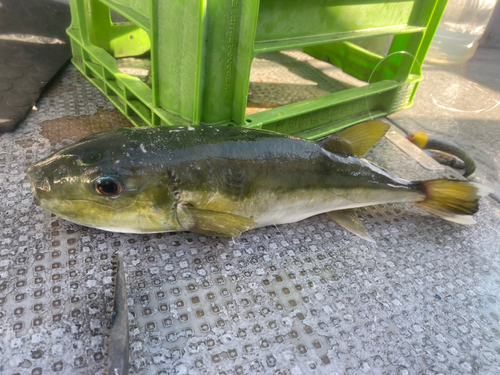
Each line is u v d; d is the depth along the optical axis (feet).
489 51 2.84
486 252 1.05
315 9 1.07
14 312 0.72
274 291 0.85
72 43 1.57
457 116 1.89
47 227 0.88
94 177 0.73
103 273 0.81
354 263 0.95
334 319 0.82
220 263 0.88
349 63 1.84
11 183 0.98
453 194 1.04
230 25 0.91
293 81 1.75
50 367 0.66
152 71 1.03
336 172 0.94
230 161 0.82
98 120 1.29
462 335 0.83
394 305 0.87
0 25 1.67
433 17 1.41
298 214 0.96
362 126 0.95
